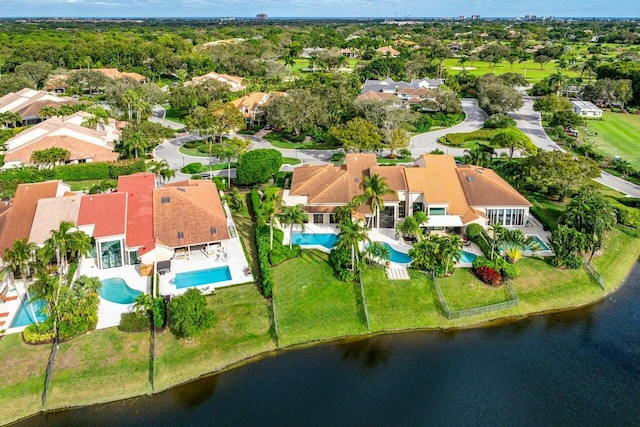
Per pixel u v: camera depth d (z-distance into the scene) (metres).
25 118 138.62
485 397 46.84
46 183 72.56
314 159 111.00
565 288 62.56
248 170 88.31
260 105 138.25
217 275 62.38
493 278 61.62
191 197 71.69
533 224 76.81
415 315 57.47
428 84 182.62
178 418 43.72
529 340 54.72
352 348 53.06
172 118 151.38
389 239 72.56
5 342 50.28
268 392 46.88
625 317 58.62
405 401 46.22
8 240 61.94
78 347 49.84
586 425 43.91
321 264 65.81
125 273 62.59
